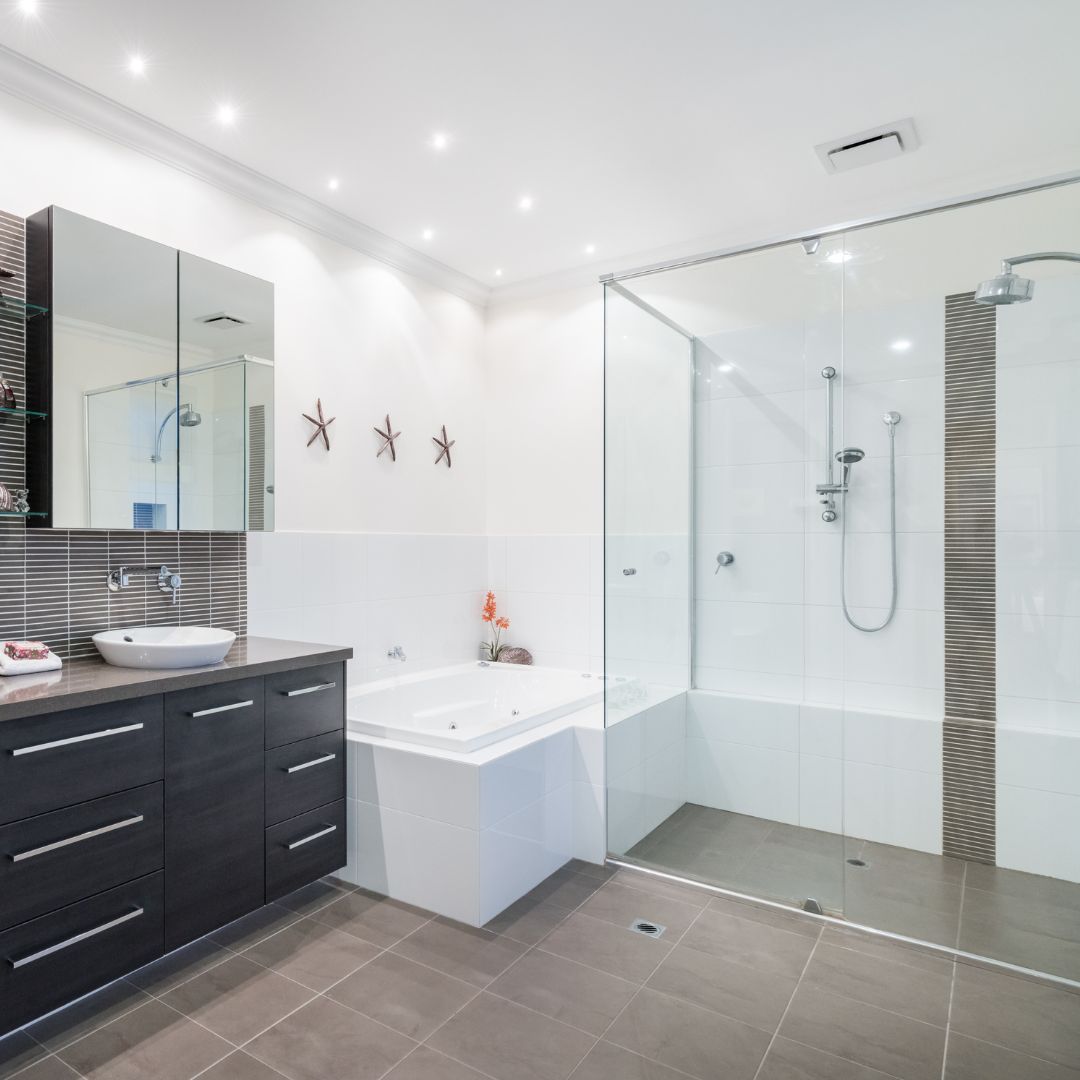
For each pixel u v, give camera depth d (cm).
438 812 255
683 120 270
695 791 290
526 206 338
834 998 209
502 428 444
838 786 268
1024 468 245
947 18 217
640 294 308
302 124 270
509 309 440
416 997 208
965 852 251
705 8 212
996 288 242
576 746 307
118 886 202
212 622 294
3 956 178
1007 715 248
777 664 280
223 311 278
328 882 281
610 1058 183
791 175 310
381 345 376
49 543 245
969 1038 192
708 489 294
